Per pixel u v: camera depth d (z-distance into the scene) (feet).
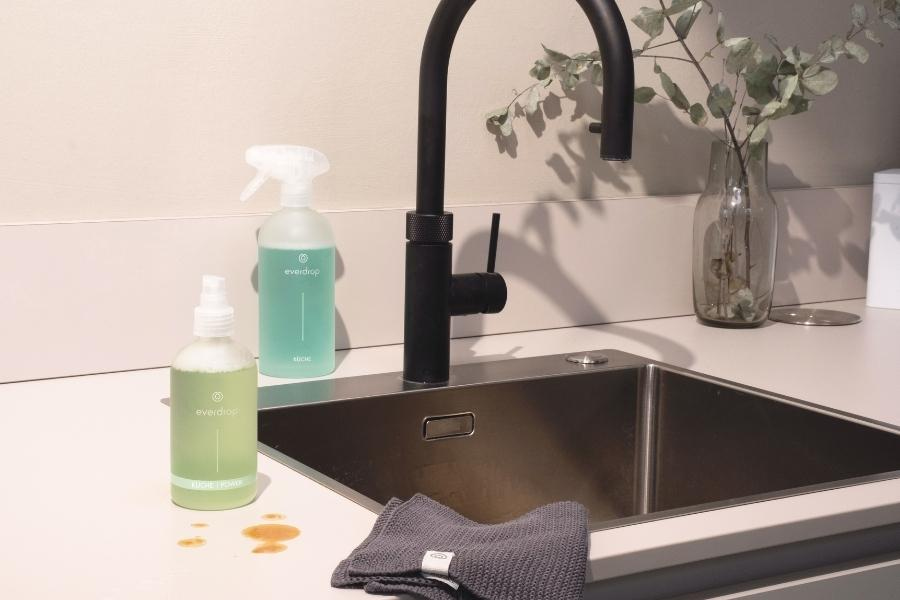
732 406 4.18
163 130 4.18
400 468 4.03
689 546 2.68
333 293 4.23
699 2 4.87
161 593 2.28
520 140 5.03
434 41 3.88
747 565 2.87
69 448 3.24
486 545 2.50
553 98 5.08
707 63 5.55
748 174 5.09
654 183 5.46
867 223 6.07
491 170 4.98
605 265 5.25
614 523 2.76
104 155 4.09
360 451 3.94
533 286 5.06
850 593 3.00
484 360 4.54
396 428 4.00
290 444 3.79
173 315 4.21
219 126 4.29
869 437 3.67
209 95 4.25
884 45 6.14
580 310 5.21
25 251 3.92
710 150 5.40
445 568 2.33
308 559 2.48
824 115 5.98
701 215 5.19
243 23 4.28
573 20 5.08
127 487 2.92
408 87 4.68
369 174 4.65
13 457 3.15
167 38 4.14
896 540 3.13
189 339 4.26
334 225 4.51
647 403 4.52
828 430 3.82
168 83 4.17
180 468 2.76
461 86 4.83
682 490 4.40
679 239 5.45
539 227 5.03
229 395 2.73
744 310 5.18
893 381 4.30
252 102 4.34
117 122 4.10
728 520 2.81
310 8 4.41
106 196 4.12
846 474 3.77
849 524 2.93
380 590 2.30
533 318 5.09
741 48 4.94
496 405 4.21
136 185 4.17
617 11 3.47
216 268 4.28
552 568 2.40
